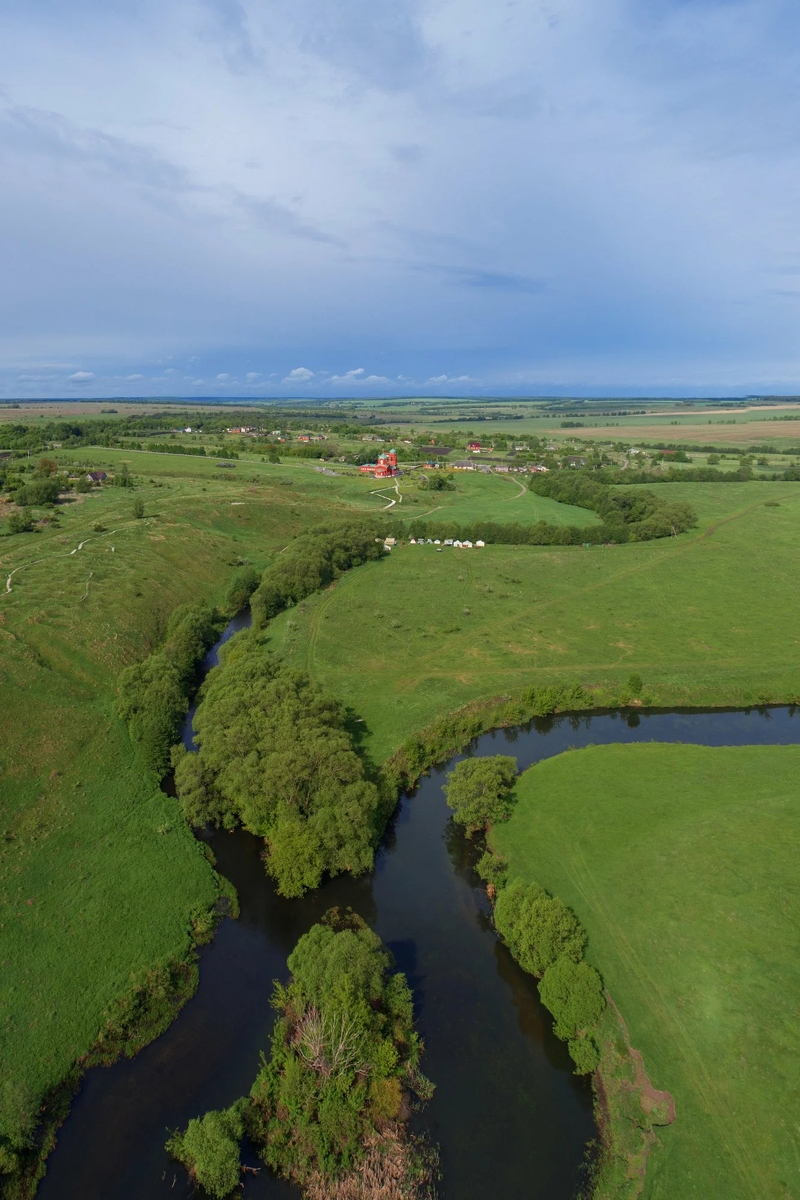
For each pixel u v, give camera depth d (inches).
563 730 3105.3
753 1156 1283.2
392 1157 1321.4
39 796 2377.0
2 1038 1530.5
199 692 3292.3
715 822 2166.6
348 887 2091.5
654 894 1915.6
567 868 2078.0
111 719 2933.1
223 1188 1264.8
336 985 1519.4
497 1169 1305.4
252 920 1958.7
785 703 3358.8
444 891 2084.2
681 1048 1502.2
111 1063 1513.3
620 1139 1353.3
